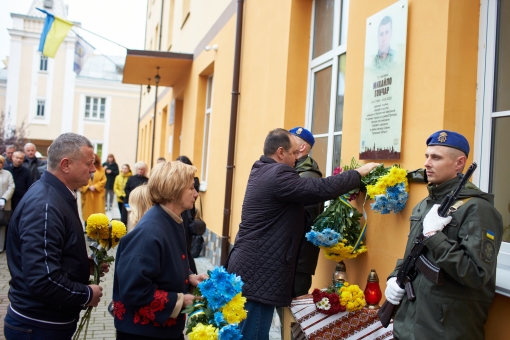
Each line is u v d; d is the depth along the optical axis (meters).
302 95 5.11
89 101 33.25
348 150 3.76
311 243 3.62
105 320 4.99
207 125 9.46
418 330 2.22
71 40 32.53
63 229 2.37
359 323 3.04
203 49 9.16
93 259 2.83
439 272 2.15
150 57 10.05
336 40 4.57
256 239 3.14
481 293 2.21
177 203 2.48
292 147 3.30
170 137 13.27
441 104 2.82
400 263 2.54
